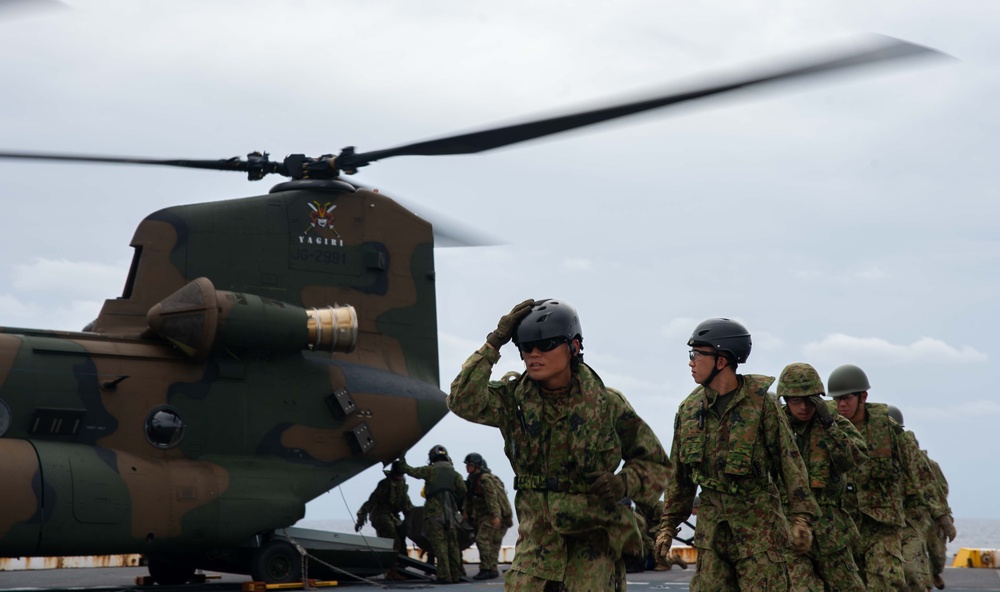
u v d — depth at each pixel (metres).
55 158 11.51
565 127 7.84
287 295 13.66
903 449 9.09
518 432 5.48
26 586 13.49
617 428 5.44
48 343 11.77
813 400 7.39
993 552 17.83
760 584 6.32
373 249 14.41
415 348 14.65
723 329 6.49
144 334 12.56
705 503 6.55
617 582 5.49
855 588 7.47
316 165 14.08
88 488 11.27
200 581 14.16
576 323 5.43
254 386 12.83
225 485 12.23
